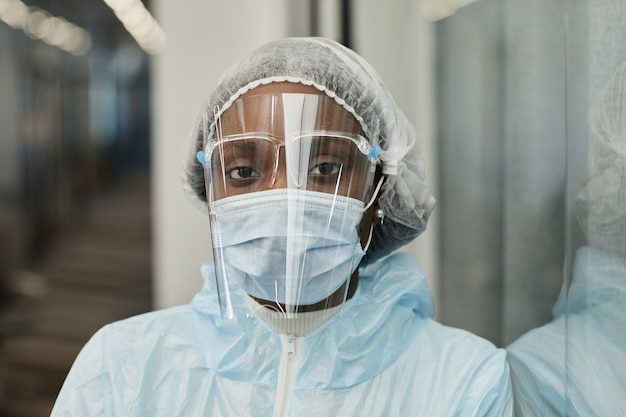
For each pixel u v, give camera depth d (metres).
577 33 0.78
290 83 0.75
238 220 0.73
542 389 0.83
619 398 0.70
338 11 2.04
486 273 1.56
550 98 1.20
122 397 0.73
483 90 1.60
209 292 0.82
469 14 1.70
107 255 3.62
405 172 0.84
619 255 0.70
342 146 0.74
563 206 1.16
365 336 0.76
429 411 0.73
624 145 0.68
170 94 2.42
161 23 2.41
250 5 2.29
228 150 0.74
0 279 3.45
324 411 0.71
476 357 0.78
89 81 3.66
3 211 3.66
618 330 0.70
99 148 3.76
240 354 0.76
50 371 2.69
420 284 0.84
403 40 2.01
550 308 1.16
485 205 1.57
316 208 0.72
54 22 3.55
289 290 0.72
